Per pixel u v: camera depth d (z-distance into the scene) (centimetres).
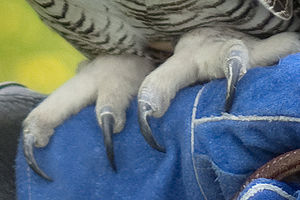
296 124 48
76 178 55
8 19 91
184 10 59
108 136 54
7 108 60
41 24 92
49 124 57
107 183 54
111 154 54
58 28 65
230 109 50
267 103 49
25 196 56
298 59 50
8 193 58
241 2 58
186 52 57
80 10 62
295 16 60
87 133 56
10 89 62
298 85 48
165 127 53
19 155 57
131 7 60
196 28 60
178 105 54
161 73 55
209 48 56
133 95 58
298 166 47
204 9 58
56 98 58
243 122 49
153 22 61
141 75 60
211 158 50
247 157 49
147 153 54
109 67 60
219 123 50
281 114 48
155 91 54
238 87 51
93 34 63
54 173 56
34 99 62
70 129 56
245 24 60
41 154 56
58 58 90
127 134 55
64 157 56
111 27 62
